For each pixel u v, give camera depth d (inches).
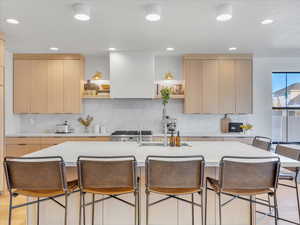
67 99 174.9
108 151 90.4
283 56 182.2
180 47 157.5
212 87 174.9
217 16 95.4
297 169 93.0
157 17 95.8
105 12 100.7
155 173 67.8
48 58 174.2
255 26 117.5
